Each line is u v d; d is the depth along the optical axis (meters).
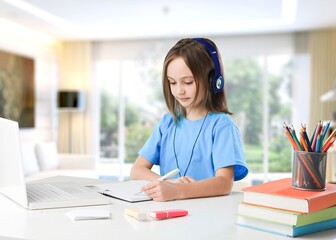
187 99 1.47
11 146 1.20
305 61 6.34
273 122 6.54
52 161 5.69
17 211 1.12
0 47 5.70
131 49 7.06
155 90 7.02
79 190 1.36
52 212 1.10
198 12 5.33
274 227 0.93
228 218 1.05
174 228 0.95
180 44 1.46
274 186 1.04
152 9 5.19
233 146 1.49
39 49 6.67
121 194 1.32
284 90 6.50
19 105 6.07
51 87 7.06
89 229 0.93
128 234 0.90
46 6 5.09
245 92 6.65
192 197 1.31
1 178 1.34
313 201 0.92
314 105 6.21
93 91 7.15
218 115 1.57
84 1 4.87
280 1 4.84
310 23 5.81
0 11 5.30
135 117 7.11
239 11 5.28
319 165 1.01
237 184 2.12
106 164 7.21
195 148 1.58
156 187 1.27
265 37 6.54
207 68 1.45
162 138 1.71
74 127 7.14
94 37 6.90
